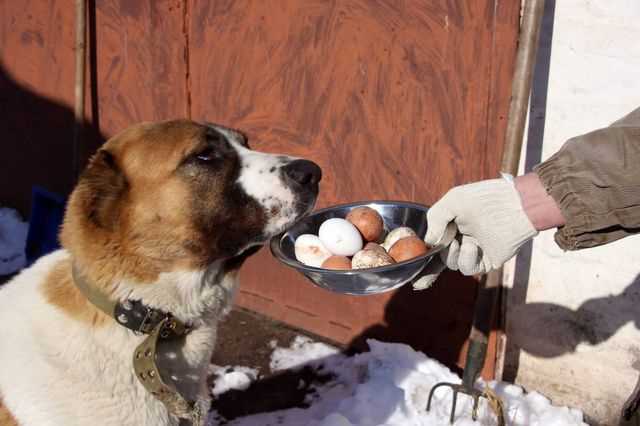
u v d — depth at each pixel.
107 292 1.03
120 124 2.10
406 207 1.19
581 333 1.47
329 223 1.14
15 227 2.38
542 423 1.45
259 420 1.55
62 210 1.90
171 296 1.07
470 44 1.44
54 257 1.12
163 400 1.04
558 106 1.40
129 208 1.05
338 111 1.66
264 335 1.83
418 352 1.63
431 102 1.52
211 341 1.13
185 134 1.09
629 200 0.95
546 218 1.00
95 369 1.03
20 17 2.28
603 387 1.47
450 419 1.44
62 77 2.22
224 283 1.14
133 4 1.95
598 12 1.33
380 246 1.11
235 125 1.84
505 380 1.59
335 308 1.78
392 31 1.53
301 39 1.67
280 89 1.74
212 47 1.83
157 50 1.94
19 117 2.39
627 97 1.33
